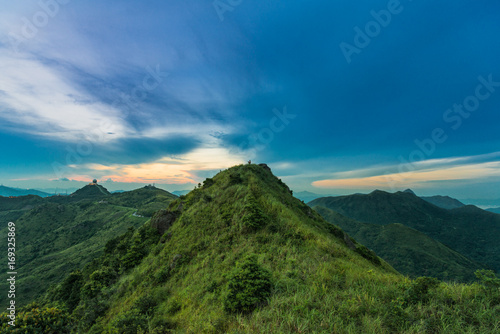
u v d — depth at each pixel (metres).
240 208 23.58
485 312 5.35
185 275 17.64
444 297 6.27
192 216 28.45
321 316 6.19
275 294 8.70
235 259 15.80
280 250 14.86
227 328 7.47
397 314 5.70
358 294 7.31
